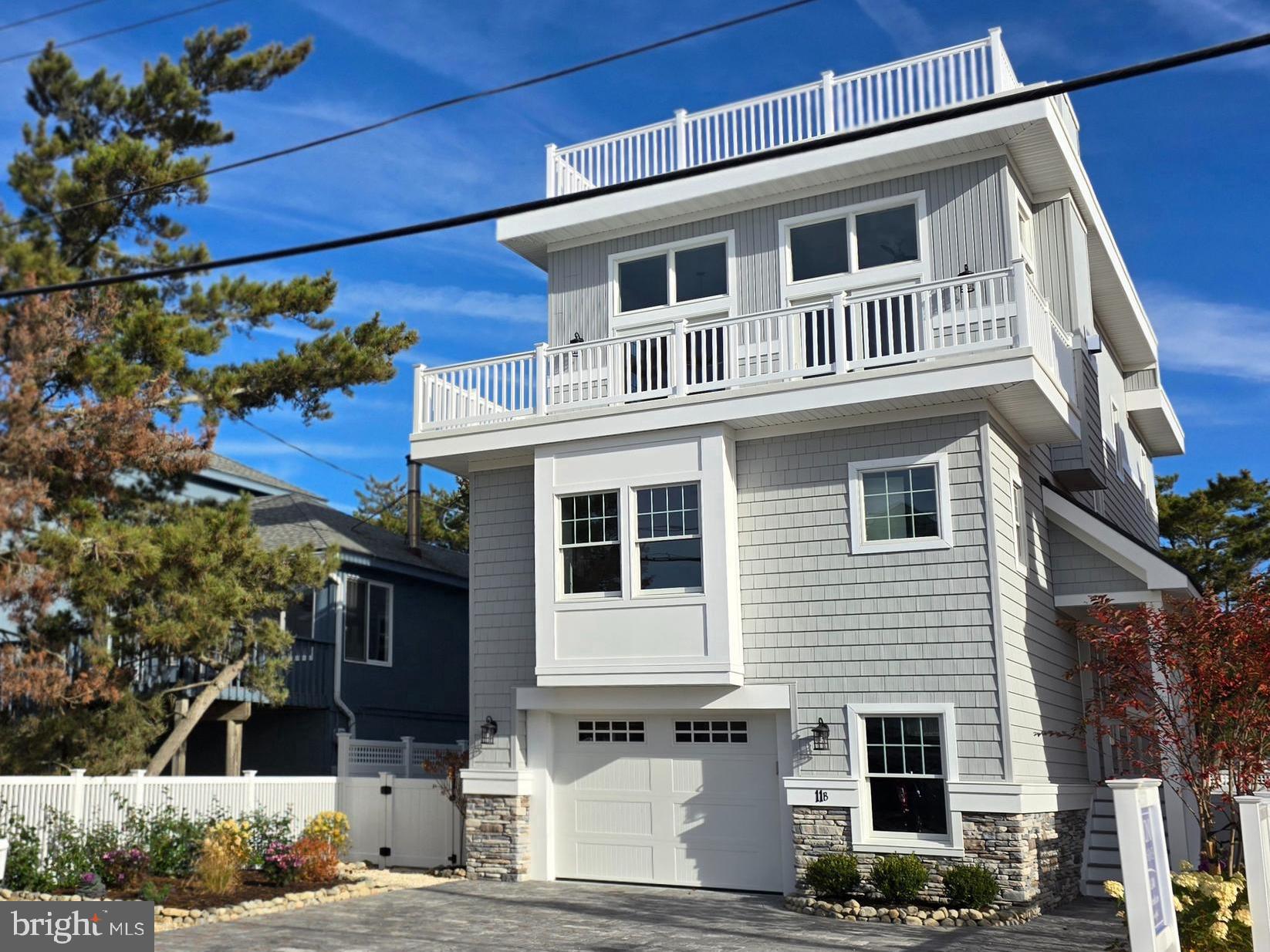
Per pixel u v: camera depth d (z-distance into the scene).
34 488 15.87
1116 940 10.66
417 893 15.54
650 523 16.36
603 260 19.22
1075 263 18.34
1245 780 13.75
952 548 14.82
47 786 14.98
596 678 16.12
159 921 12.98
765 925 13.17
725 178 17.73
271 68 21.33
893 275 17.00
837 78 17.36
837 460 15.66
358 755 19.72
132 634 17.50
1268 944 8.76
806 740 15.23
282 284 20.42
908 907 13.84
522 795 17.03
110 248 19.78
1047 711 15.94
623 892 15.66
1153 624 14.66
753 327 17.62
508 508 18.03
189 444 17.56
